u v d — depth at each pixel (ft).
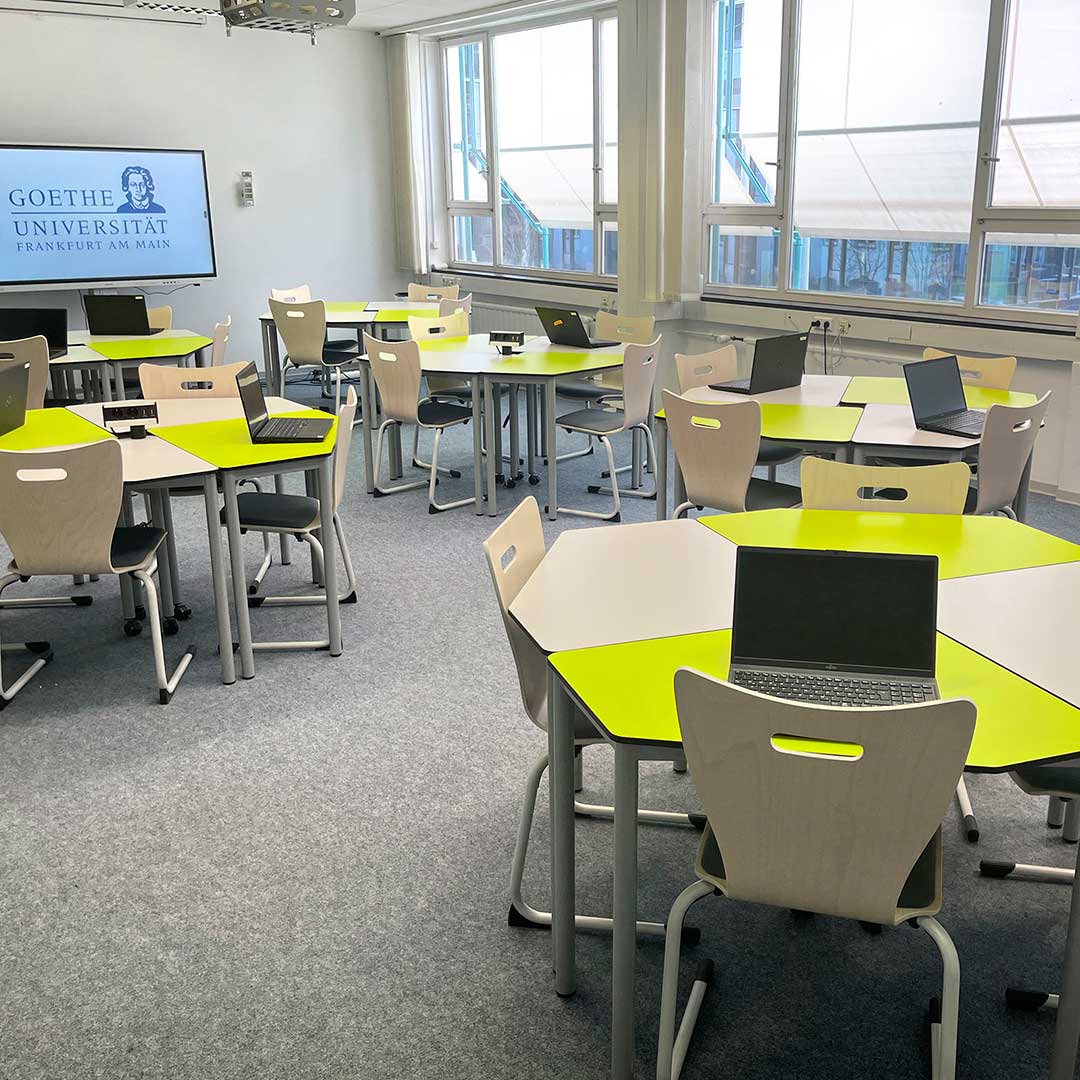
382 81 31.19
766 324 22.15
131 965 7.11
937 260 19.44
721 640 6.36
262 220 29.96
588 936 7.39
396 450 19.66
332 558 11.76
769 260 22.53
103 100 26.63
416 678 11.51
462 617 13.21
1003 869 7.92
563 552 7.98
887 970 7.02
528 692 6.96
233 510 10.85
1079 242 17.08
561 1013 6.66
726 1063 6.22
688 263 23.31
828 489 9.25
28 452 9.66
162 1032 6.52
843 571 5.85
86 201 26.22
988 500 11.33
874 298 20.48
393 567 15.03
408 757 9.85
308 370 31.17
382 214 32.27
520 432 23.61
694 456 12.13
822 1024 6.53
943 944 5.11
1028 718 5.32
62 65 25.88
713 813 5.09
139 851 8.41
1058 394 17.53
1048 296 17.79
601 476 19.85
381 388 17.48
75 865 8.23
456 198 32.09
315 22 16.53
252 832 8.66
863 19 19.51
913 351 19.58
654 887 7.90
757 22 21.39
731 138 22.59
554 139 27.86
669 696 5.65
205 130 28.40
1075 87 16.60
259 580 14.19
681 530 8.48
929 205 19.30
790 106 21.07
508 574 7.09
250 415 11.60
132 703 10.96
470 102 30.50
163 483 10.44
